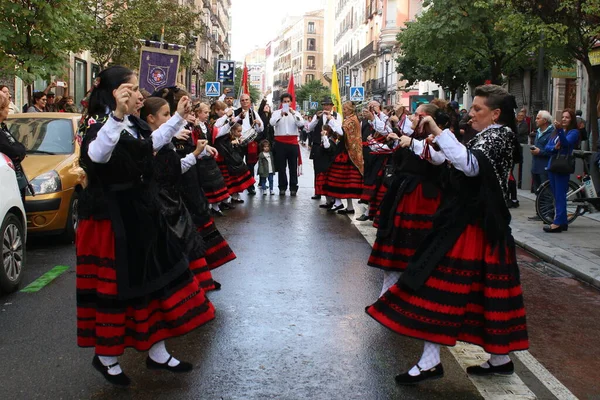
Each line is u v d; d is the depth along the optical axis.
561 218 10.01
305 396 4.18
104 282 3.98
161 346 4.43
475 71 25.36
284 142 14.63
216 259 6.43
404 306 4.14
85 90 28.70
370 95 58.62
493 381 4.46
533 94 27.38
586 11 11.66
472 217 4.12
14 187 6.70
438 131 4.02
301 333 5.38
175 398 4.13
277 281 7.04
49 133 9.46
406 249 5.71
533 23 13.15
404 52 24.80
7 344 5.07
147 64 12.03
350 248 8.85
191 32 28.39
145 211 4.02
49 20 12.08
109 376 4.22
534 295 6.84
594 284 7.21
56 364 4.68
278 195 14.97
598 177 11.23
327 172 12.12
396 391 4.27
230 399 4.13
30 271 7.43
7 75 12.07
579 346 5.28
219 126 12.21
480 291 4.12
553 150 9.92
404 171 5.79
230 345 5.09
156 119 4.75
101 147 3.71
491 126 4.22
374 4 57.31
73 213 8.95
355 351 4.98
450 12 18.09
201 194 6.35
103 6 20.92
